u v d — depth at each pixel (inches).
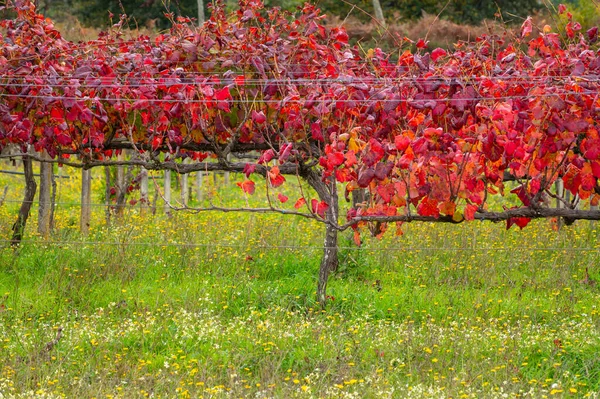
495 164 402.6
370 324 502.6
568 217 417.4
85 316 501.4
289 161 503.5
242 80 460.1
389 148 387.5
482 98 392.2
